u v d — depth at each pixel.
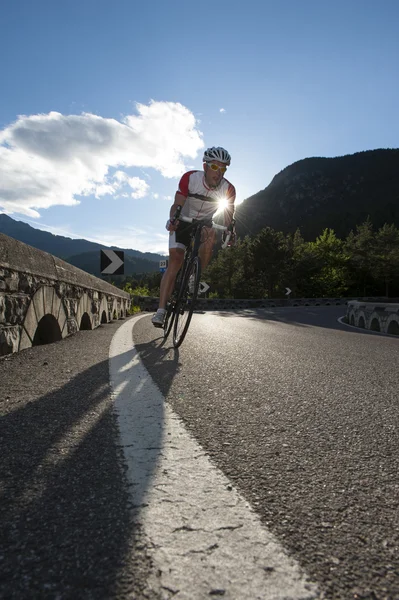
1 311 2.97
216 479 1.11
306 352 3.92
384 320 10.35
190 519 0.89
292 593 0.67
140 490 1.03
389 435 1.56
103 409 1.78
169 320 4.77
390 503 1.02
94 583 0.69
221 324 8.32
